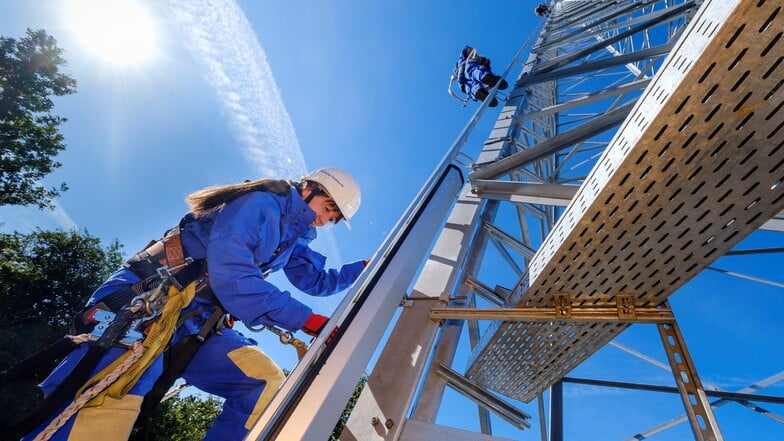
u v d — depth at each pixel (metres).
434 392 2.04
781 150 1.07
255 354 1.79
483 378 2.71
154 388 1.54
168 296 1.51
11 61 21.98
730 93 1.00
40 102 22.92
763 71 0.94
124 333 1.37
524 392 2.95
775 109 0.99
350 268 2.70
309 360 1.24
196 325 1.72
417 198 2.08
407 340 1.93
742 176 1.17
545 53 7.07
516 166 2.66
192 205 1.75
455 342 2.30
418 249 1.96
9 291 18.42
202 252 1.65
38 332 18.47
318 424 1.12
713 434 1.35
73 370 1.26
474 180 2.68
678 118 1.08
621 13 5.30
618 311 1.75
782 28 0.85
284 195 1.92
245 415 1.66
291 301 1.61
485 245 3.25
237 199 1.71
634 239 1.45
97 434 1.27
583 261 1.61
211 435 1.67
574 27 7.10
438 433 1.52
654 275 1.60
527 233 4.36
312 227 2.39
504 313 1.89
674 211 1.32
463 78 6.74
